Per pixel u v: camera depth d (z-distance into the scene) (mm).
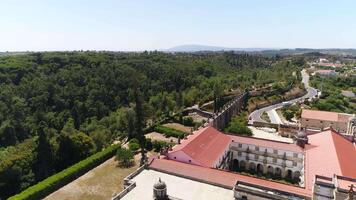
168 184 66125
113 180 89125
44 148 94000
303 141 91250
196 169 71375
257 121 153625
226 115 144375
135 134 125812
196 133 95312
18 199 72750
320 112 145875
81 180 89000
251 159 97938
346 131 129125
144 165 73812
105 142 122438
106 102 193875
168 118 149875
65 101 182125
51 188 81438
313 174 68250
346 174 63656
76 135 110250
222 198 60812
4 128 145875
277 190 57500
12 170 87312
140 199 60188
